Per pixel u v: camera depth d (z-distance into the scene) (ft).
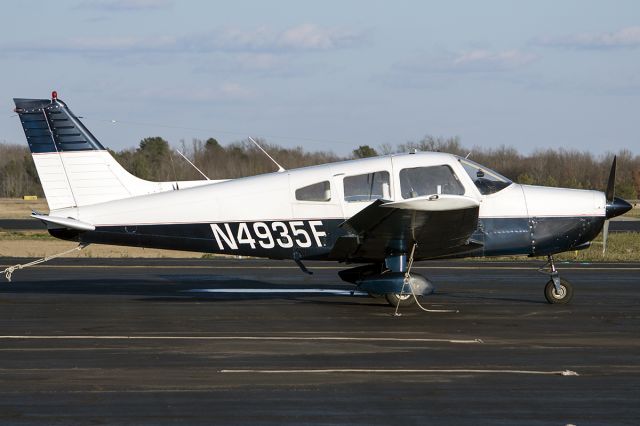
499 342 83.71
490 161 523.29
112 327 92.84
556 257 192.34
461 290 127.24
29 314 102.47
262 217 112.06
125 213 113.91
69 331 90.17
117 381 67.00
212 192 113.29
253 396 62.64
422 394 63.21
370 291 104.99
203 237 113.19
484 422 56.44
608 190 114.93
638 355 77.46
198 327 92.84
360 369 71.26
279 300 115.75
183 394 63.16
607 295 121.19
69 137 115.96
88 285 133.08
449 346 81.66
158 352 78.59
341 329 91.61
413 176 110.01
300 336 87.10
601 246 228.84
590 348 80.74
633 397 62.49
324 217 111.04
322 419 57.06
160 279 141.69
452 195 99.09
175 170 483.92
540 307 108.99
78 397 62.28
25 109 115.55
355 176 110.83
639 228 328.49
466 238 105.19
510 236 111.86
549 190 114.42
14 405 60.18
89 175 116.16
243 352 78.59
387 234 102.32
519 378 68.18
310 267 163.12
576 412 58.70
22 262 172.04
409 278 104.68
